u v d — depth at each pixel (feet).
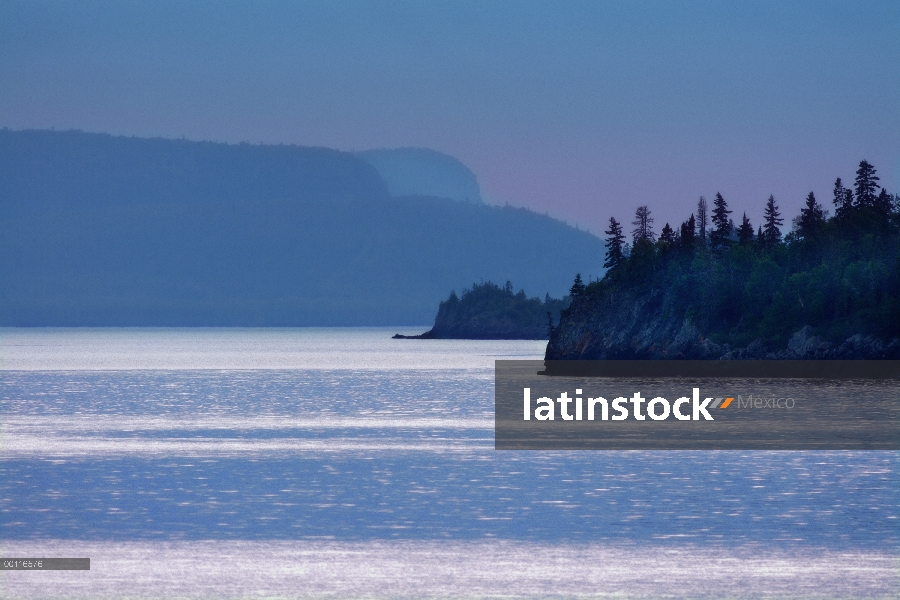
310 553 495.00
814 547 499.51
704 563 471.62
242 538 526.98
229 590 433.48
